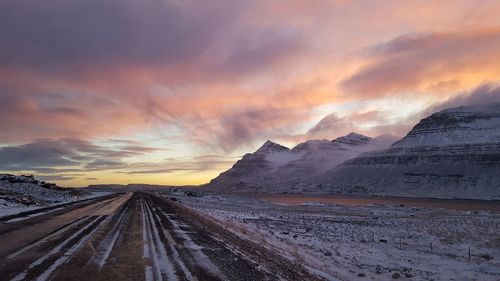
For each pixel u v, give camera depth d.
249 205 76.69
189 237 17.41
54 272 9.70
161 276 9.68
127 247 14.08
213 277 9.79
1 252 12.41
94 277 9.39
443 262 18.25
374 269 15.03
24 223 21.45
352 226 36.12
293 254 15.55
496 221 44.53
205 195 112.94
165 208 39.50
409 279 13.76
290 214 52.03
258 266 11.63
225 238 17.89
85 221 23.53
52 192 57.16
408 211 68.94
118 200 55.47
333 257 16.92
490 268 16.88
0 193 39.94
